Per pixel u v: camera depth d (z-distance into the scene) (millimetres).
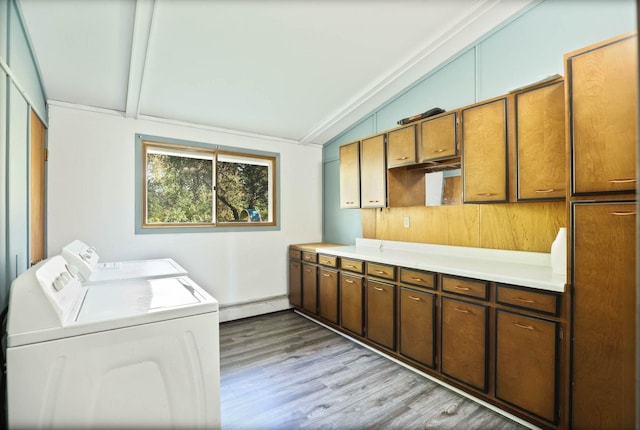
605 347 1442
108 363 1087
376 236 3469
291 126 3633
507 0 2117
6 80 1413
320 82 2811
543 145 1864
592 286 1479
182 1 1797
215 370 1272
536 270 1944
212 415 1260
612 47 1420
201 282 3377
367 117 3533
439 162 2727
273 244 3896
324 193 4312
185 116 3150
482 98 2461
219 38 2135
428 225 2898
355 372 2332
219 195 3561
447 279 2092
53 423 1012
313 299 3473
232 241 3586
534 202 2084
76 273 1478
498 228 2395
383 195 2947
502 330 1803
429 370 2223
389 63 2645
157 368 1169
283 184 3986
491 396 1861
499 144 2072
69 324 1032
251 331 3193
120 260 2920
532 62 2178
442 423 1753
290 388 2111
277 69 2555
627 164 1378
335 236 4125
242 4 1872
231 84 2693
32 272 1087
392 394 2039
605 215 1444
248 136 3711
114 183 2898
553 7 2076
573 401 1532
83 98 2641
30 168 1924
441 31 2338
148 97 2742
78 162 2729
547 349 1612
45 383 999
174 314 1204
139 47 2072
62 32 1894
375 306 2646
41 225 2410
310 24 2105
